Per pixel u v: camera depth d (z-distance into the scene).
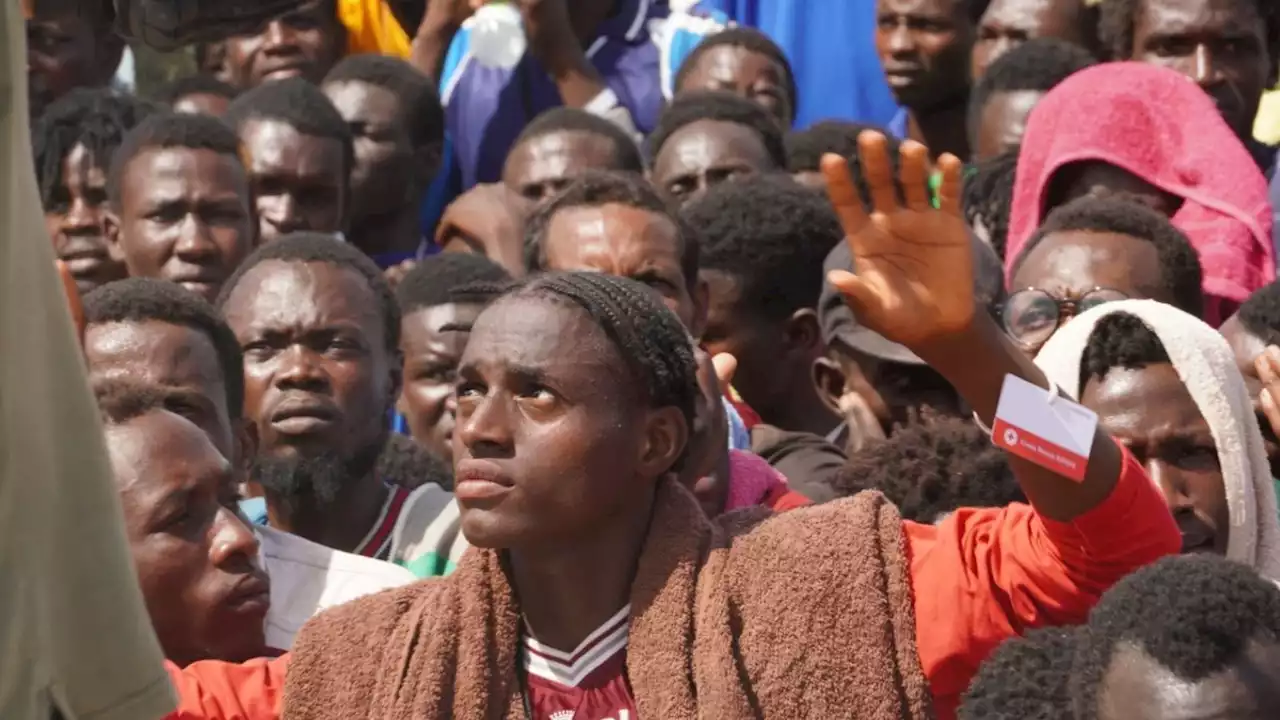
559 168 8.20
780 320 6.70
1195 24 7.56
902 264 3.43
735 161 8.04
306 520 5.92
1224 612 3.21
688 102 8.38
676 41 9.83
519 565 3.76
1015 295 4.98
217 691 3.89
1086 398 4.68
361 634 3.80
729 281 6.68
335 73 9.08
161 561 4.44
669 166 8.14
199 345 5.20
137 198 7.13
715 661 3.56
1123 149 6.73
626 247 5.93
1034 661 3.53
